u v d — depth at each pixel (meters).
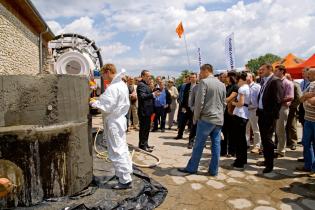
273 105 5.27
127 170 4.36
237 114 5.68
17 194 3.64
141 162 6.28
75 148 4.00
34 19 11.48
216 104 5.17
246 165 5.98
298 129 10.69
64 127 3.83
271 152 5.41
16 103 3.62
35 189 3.70
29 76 3.65
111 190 4.29
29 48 11.70
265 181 5.05
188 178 5.21
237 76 6.41
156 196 4.30
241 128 5.72
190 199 4.31
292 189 4.69
